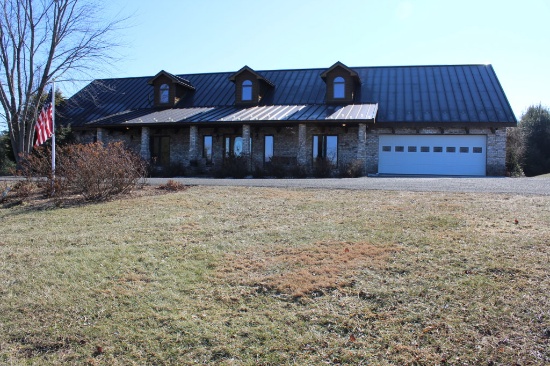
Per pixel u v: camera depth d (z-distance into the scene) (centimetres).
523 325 413
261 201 1033
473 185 1259
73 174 1139
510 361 366
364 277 529
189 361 390
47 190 1224
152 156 2591
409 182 1398
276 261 600
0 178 1744
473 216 793
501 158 2212
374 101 2466
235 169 2103
